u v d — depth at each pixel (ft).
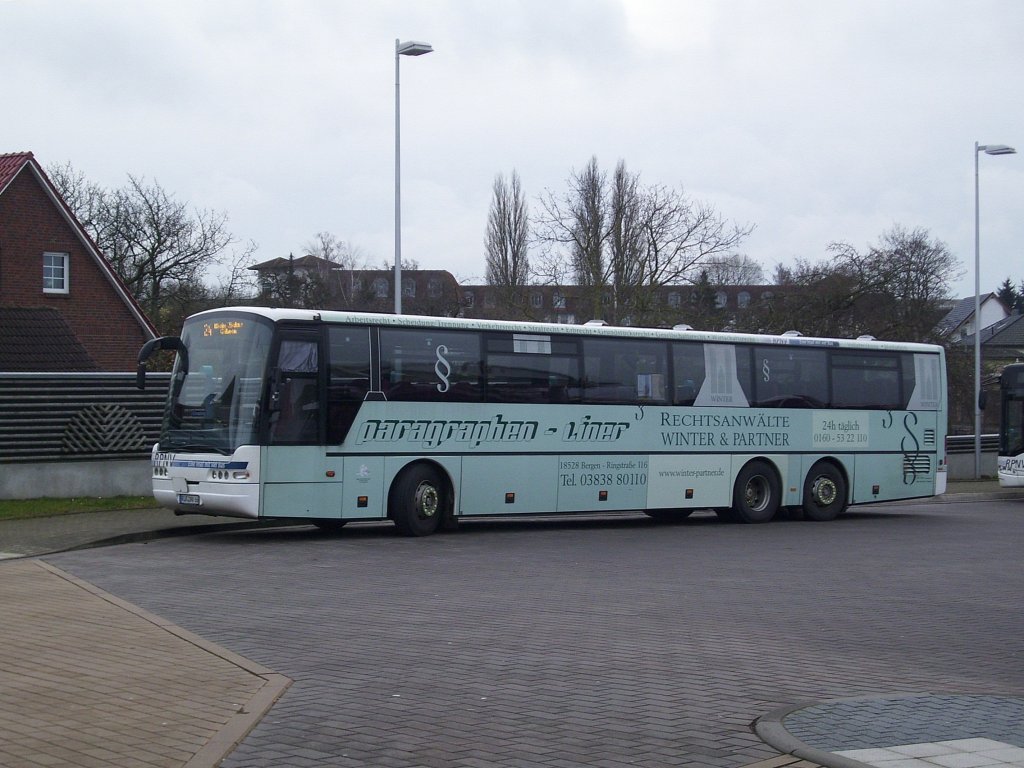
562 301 153.89
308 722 23.89
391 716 24.48
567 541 62.95
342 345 59.57
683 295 161.89
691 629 36.14
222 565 49.44
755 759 21.66
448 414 63.00
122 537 57.98
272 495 56.85
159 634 32.94
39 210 131.44
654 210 145.48
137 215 194.29
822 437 79.36
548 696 26.58
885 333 157.99
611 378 69.67
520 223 198.39
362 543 58.90
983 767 20.85
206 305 191.72
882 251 159.53
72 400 75.41
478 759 21.35
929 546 63.77
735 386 75.31
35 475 73.31
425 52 88.28
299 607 38.93
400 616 37.52
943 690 28.22
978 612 41.22
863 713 24.94
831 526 76.02
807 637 35.29
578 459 67.92
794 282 161.38
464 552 56.18
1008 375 106.32
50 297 131.85
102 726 22.98
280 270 243.81
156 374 79.00
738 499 75.46
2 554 51.78
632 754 21.89
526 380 66.08
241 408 57.00
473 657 31.01
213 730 22.76
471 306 203.92
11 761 20.43
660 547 60.70
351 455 59.47
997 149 128.06
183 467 58.08
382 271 246.88
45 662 29.07
